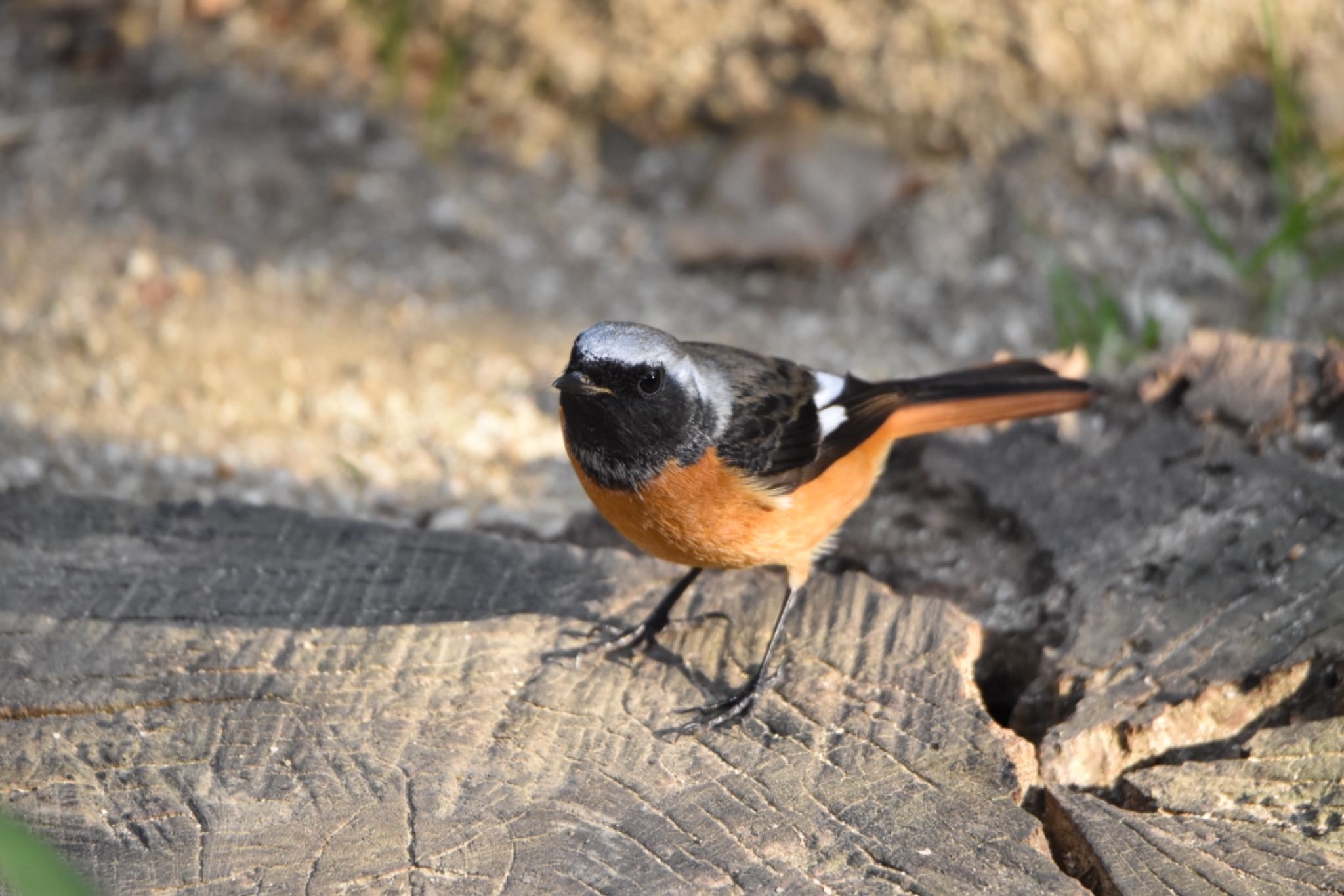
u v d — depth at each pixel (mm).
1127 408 9555
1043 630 8297
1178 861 6195
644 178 17344
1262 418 9023
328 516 9195
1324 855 6215
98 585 8281
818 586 8531
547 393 14977
